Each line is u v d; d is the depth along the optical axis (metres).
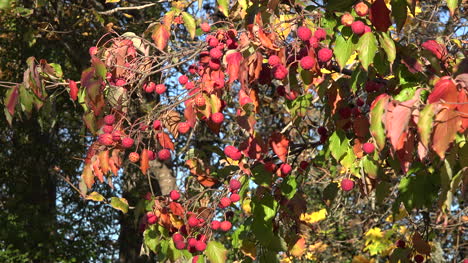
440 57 3.46
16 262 13.98
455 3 3.21
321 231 8.59
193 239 3.79
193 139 9.83
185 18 3.93
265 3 3.62
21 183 15.77
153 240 4.02
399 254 4.15
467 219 7.09
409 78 3.43
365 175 3.65
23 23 11.56
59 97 13.98
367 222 8.34
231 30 3.52
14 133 15.54
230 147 3.56
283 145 3.62
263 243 3.89
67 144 15.60
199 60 3.65
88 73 3.52
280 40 3.42
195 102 3.35
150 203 3.96
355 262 8.10
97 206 14.88
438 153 2.38
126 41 3.86
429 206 3.53
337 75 4.75
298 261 8.02
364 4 3.12
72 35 9.82
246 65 3.10
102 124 3.69
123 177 12.23
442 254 7.22
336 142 3.63
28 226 14.73
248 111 3.12
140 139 3.63
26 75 3.83
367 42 3.02
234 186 3.78
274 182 3.95
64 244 14.67
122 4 9.93
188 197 4.18
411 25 6.25
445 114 2.37
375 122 2.49
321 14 3.35
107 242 15.85
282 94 3.96
